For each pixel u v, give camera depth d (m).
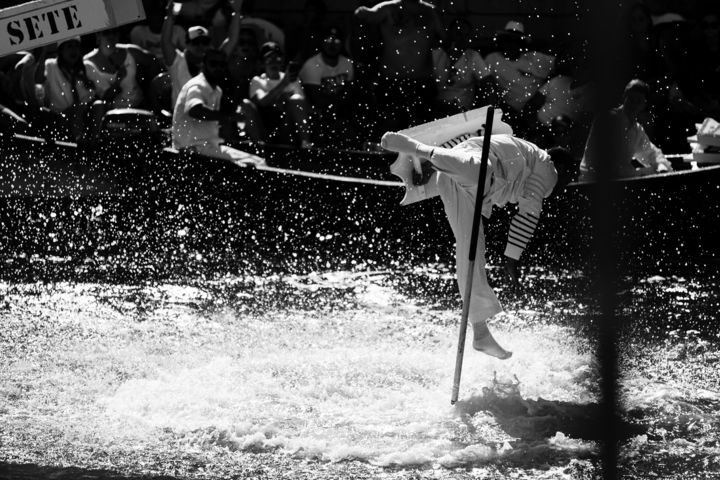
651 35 14.83
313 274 12.15
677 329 9.10
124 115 13.88
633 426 6.36
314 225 13.75
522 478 5.54
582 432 6.25
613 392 6.18
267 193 13.79
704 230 12.87
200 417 6.53
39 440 6.05
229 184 13.83
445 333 9.08
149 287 11.08
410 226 13.73
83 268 12.09
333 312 9.98
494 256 13.20
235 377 7.47
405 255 13.63
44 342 8.52
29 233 13.71
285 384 7.31
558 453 5.89
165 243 13.70
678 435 6.21
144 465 5.68
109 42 14.81
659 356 8.18
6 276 11.49
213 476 5.54
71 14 7.42
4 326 9.09
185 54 14.88
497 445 6.05
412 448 5.97
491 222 13.29
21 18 7.40
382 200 13.72
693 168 14.09
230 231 13.78
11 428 6.26
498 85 14.94
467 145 7.34
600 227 5.11
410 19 14.92
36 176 13.84
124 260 12.71
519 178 7.25
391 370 7.72
